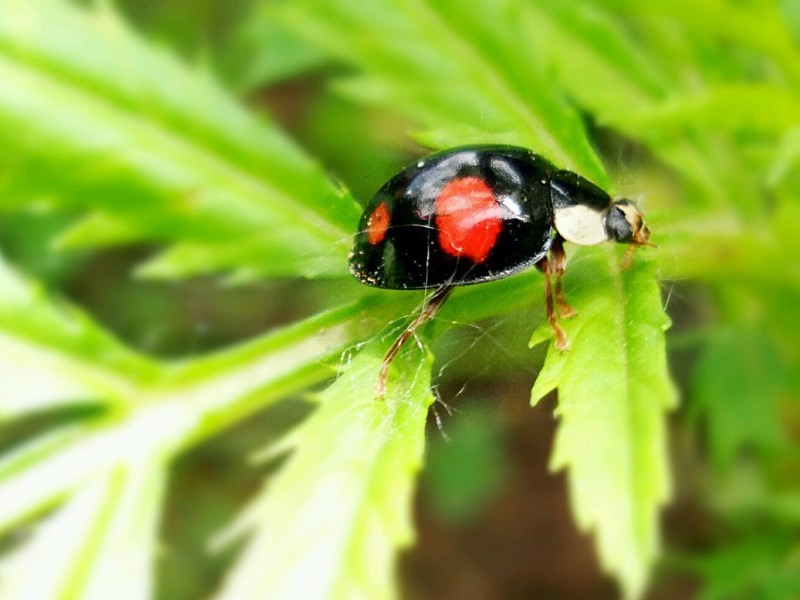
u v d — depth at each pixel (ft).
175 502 0.22
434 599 0.28
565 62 0.15
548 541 0.28
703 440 0.19
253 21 0.17
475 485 0.24
